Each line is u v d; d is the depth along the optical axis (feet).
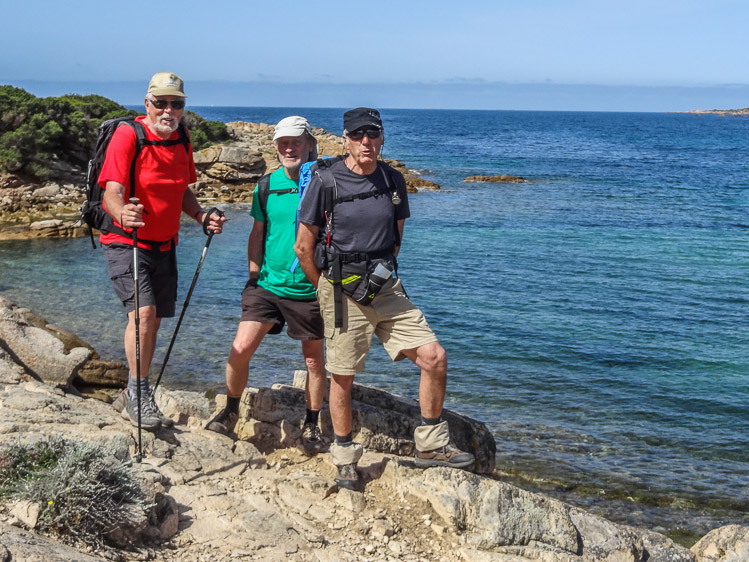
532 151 301.84
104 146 15.35
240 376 16.72
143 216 15.47
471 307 57.57
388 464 15.87
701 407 37.42
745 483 28.63
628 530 15.67
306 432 17.22
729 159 275.80
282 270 15.90
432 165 217.36
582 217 117.60
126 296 15.51
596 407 36.78
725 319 56.80
